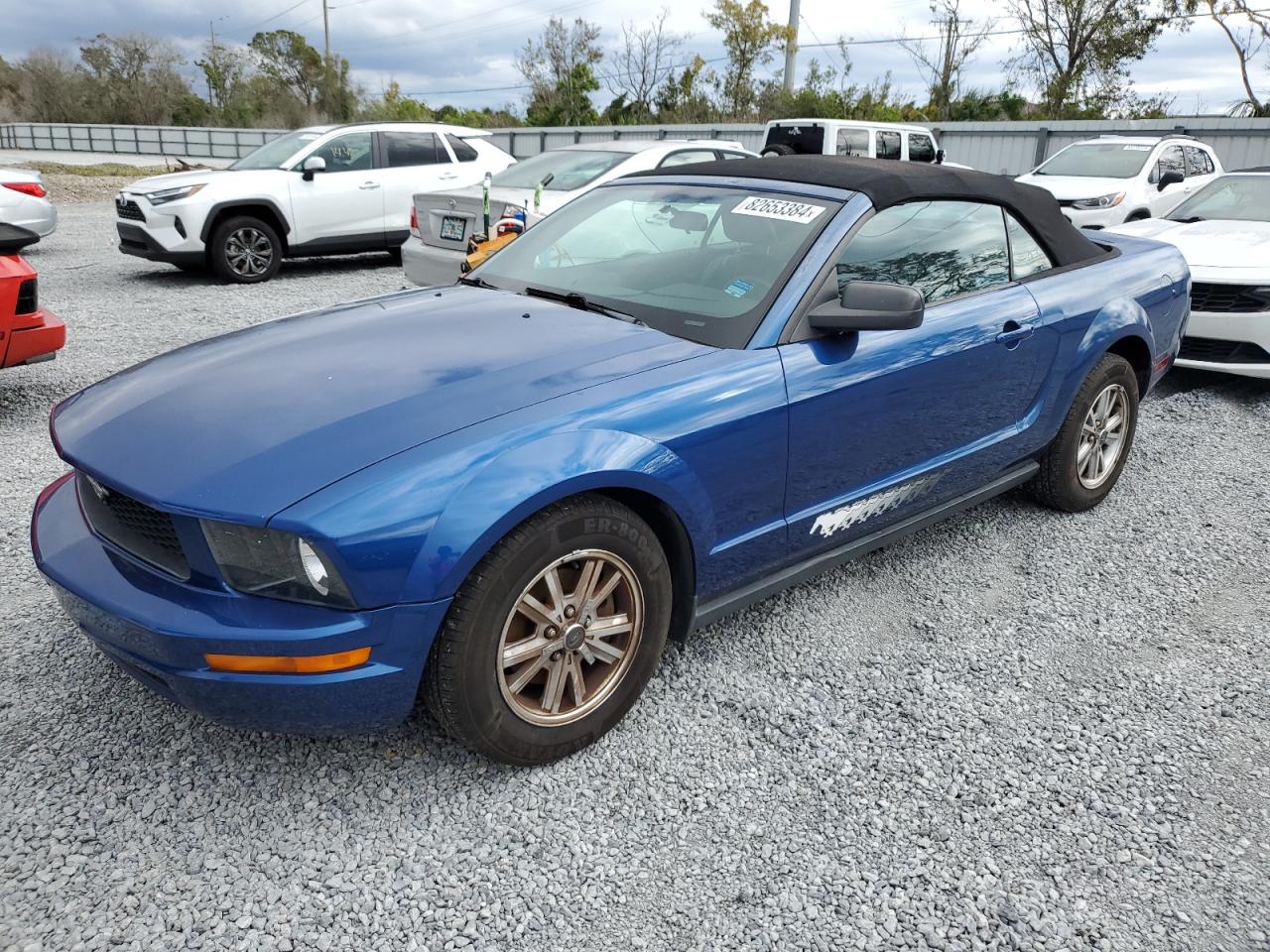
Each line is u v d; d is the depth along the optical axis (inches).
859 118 1234.0
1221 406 244.7
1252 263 244.1
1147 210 461.4
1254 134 689.0
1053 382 151.6
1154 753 106.2
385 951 77.4
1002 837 92.7
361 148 425.4
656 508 101.9
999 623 134.2
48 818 90.4
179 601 84.0
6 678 112.7
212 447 87.7
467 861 87.6
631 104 1562.5
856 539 130.9
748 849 90.1
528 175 336.8
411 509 81.9
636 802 95.9
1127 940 81.0
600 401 96.3
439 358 104.0
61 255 471.5
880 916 82.7
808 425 112.2
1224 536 164.6
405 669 84.8
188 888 83.0
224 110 2278.5
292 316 128.6
